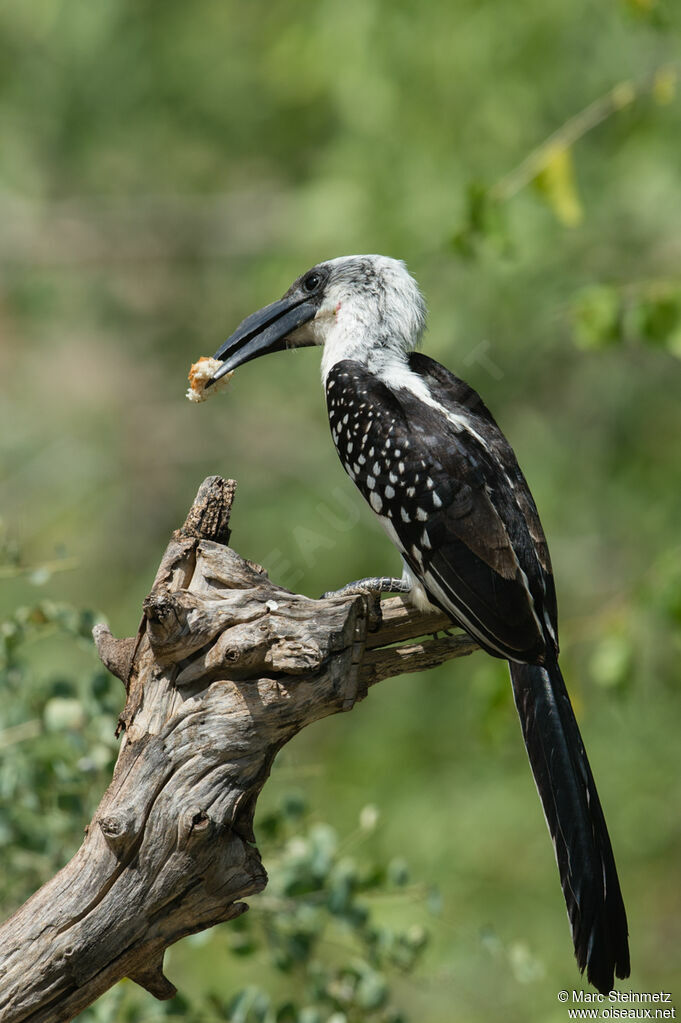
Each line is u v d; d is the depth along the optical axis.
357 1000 5.98
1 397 17.94
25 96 16.88
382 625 5.77
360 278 6.92
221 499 4.80
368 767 12.88
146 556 16.84
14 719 6.05
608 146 12.39
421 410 6.14
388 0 12.70
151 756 4.48
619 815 12.49
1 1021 4.34
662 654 11.38
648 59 11.98
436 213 12.55
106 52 16.06
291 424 16.02
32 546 16.25
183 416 17.36
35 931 4.37
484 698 8.60
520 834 12.22
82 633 6.00
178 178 17.72
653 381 13.18
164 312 17.86
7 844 6.01
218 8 15.62
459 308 12.63
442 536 5.78
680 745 12.45
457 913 11.70
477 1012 10.28
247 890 4.50
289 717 4.58
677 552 8.51
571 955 11.39
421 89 12.67
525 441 13.41
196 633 4.46
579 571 13.50
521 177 7.96
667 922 12.51
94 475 17.19
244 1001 5.81
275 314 7.08
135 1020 5.84
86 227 17.94
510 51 12.30
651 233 12.63
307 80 13.84
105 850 4.42
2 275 17.95
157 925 4.47
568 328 12.47
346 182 13.33
